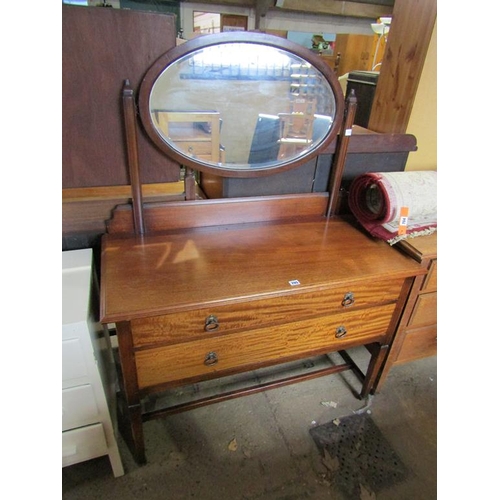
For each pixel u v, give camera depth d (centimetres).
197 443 131
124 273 98
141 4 455
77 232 114
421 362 174
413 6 129
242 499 115
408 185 120
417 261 115
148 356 96
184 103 103
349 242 124
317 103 115
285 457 129
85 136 100
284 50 103
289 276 103
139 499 114
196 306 89
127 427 134
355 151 134
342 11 561
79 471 120
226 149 114
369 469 126
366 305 117
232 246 116
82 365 93
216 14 499
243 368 112
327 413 146
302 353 118
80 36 88
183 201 120
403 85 138
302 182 135
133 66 95
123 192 112
